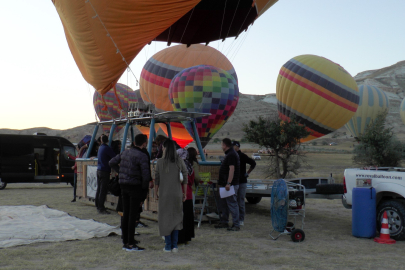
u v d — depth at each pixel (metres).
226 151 7.67
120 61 9.87
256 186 10.98
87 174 10.96
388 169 7.98
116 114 32.81
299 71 30.16
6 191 15.30
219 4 14.11
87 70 10.87
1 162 16.22
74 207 10.42
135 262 5.20
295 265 5.17
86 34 9.69
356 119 43.00
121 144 10.23
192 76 21.77
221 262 5.24
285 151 24.27
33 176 16.75
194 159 7.41
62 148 17.48
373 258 5.61
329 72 29.81
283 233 7.03
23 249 5.79
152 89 27.84
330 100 29.34
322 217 9.72
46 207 10.10
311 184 11.08
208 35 15.75
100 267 4.95
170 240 5.79
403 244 6.64
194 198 8.30
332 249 6.13
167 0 8.92
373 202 7.14
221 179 7.68
